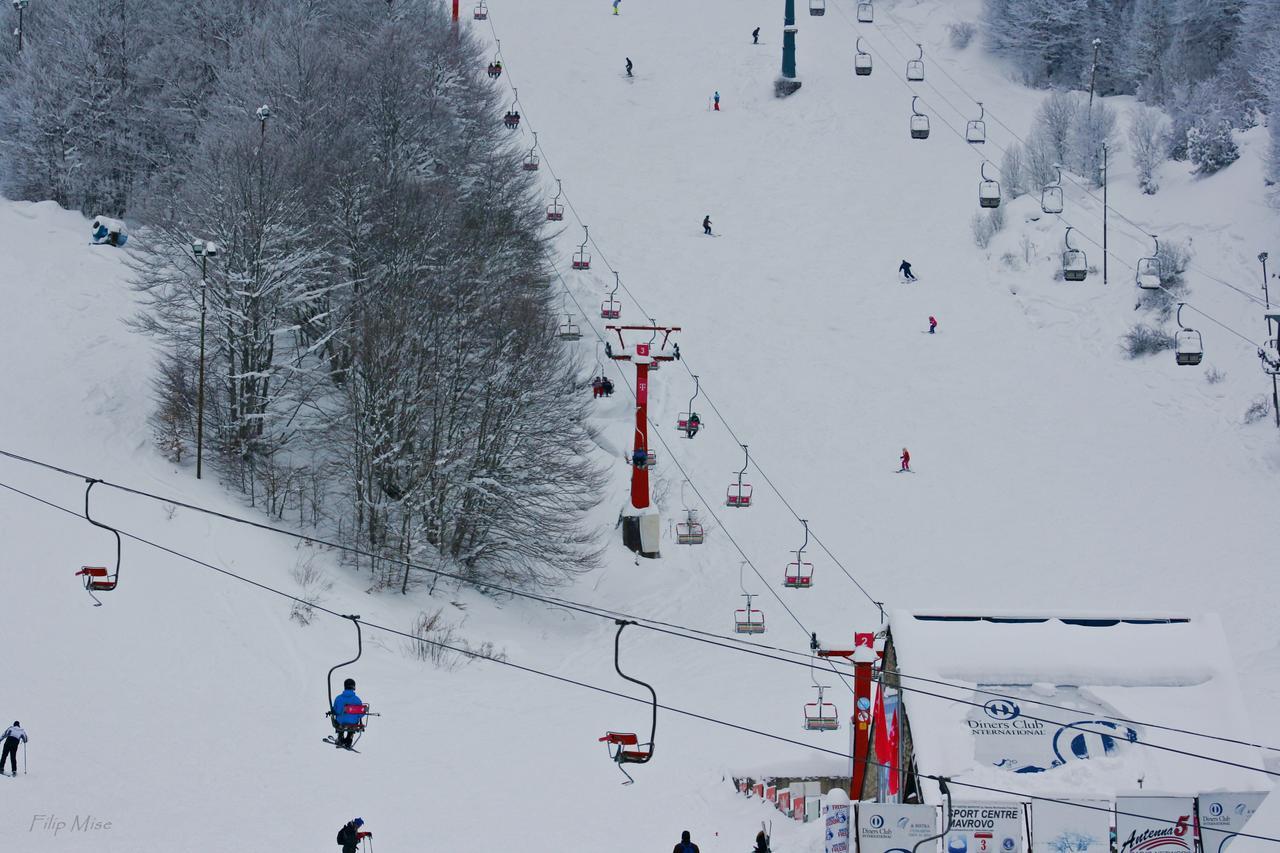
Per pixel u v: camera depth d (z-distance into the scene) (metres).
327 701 82.75
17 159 154.50
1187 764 52.34
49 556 90.94
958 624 57.72
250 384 112.81
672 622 110.88
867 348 156.38
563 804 67.56
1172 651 56.22
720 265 173.25
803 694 92.81
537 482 113.69
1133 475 132.88
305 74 142.00
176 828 59.88
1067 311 160.38
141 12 163.88
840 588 115.50
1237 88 198.88
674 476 132.38
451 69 165.38
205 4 165.38
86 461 105.19
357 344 112.75
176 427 111.56
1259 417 139.38
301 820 62.56
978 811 48.47
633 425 139.38
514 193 154.50
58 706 74.31
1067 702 55.03
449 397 113.62
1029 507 128.00
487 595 112.00
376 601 101.44
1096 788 51.75
